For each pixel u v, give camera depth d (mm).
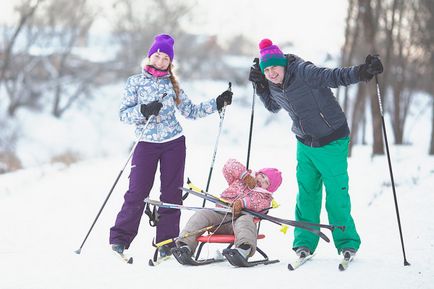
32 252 18500
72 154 74188
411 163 34594
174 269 15375
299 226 15008
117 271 15305
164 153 16734
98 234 21703
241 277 14414
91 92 100500
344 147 16172
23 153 83688
